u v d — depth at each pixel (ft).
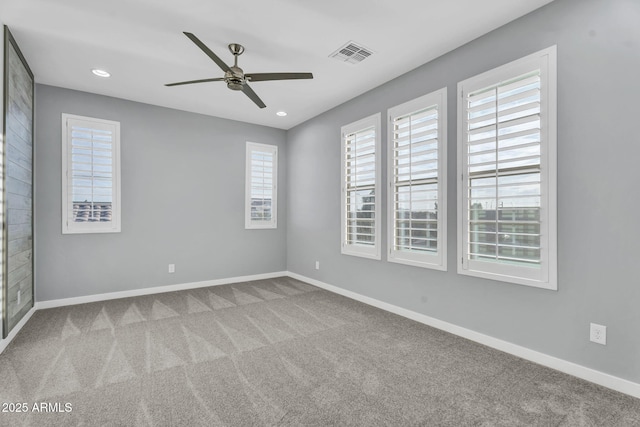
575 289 7.01
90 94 12.60
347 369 7.35
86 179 12.55
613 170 6.48
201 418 5.59
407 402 6.09
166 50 9.44
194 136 15.07
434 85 9.96
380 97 11.91
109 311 11.51
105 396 6.24
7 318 8.48
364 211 12.65
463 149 9.05
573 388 6.56
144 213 13.83
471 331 9.00
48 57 9.84
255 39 8.86
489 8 7.55
